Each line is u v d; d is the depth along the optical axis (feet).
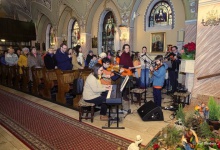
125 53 16.89
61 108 16.57
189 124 9.80
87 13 38.40
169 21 29.35
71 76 17.42
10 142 10.48
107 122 13.32
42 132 11.69
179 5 27.61
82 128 12.25
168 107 16.39
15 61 29.91
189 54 16.76
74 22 46.01
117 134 11.37
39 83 21.02
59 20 46.19
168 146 8.36
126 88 18.51
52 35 53.31
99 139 10.75
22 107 16.92
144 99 18.40
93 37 40.65
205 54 15.20
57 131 11.84
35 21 55.67
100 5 38.17
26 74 23.44
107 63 15.28
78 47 22.88
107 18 38.34
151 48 31.42
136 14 32.09
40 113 15.26
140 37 32.71
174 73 21.21
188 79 17.29
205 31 15.06
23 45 58.13
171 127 9.67
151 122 13.29
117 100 11.65
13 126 12.62
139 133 11.50
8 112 15.56
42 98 19.85
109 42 38.32
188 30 25.32
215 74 14.37
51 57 20.86
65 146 10.00
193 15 24.64
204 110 10.45
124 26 31.86
